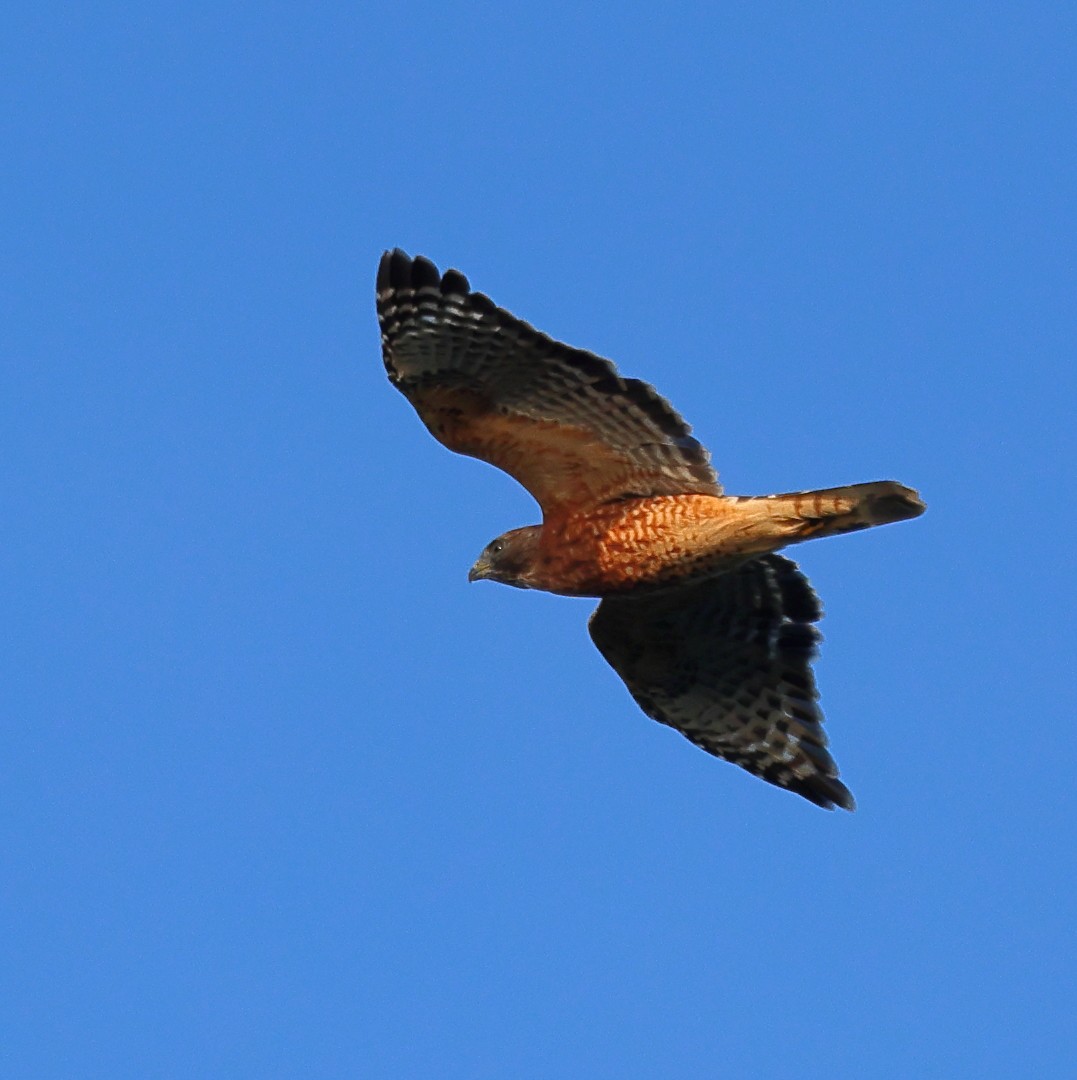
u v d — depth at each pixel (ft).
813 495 77.15
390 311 79.97
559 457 81.66
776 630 92.53
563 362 79.20
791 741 94.17
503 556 86.12
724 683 94.38
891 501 75.77
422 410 81.92
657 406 79.36
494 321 79.00
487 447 82.23
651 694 95.66
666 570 81.46
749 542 78.64
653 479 80.94
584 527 82.43
